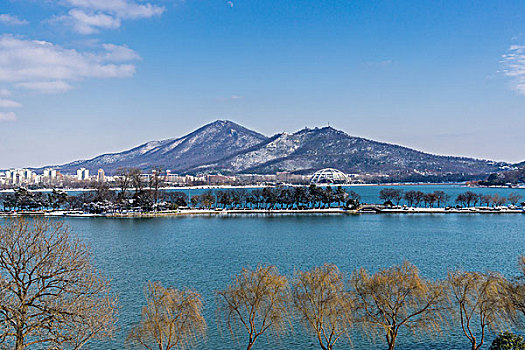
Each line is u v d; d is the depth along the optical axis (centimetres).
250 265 13700
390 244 17875
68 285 5603
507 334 6278
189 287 10950
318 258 14938
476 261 14388
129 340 7112
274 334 7731
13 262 5409
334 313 6788
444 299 7031
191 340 7456
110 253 15838
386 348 7212
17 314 5091
